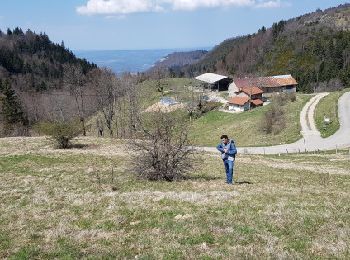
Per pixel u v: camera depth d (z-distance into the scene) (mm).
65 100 112500
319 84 197500
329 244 11398
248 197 17562
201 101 140625
